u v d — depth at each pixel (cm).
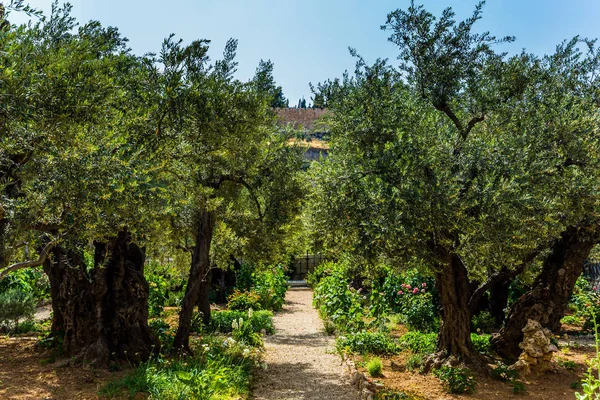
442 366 820
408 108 815
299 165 1235
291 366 948
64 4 687
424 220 672
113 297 855
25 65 490
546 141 768
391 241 686
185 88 748
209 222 991
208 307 1347
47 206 556
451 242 713
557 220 738
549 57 880
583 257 939
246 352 969
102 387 688
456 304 842
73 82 530
